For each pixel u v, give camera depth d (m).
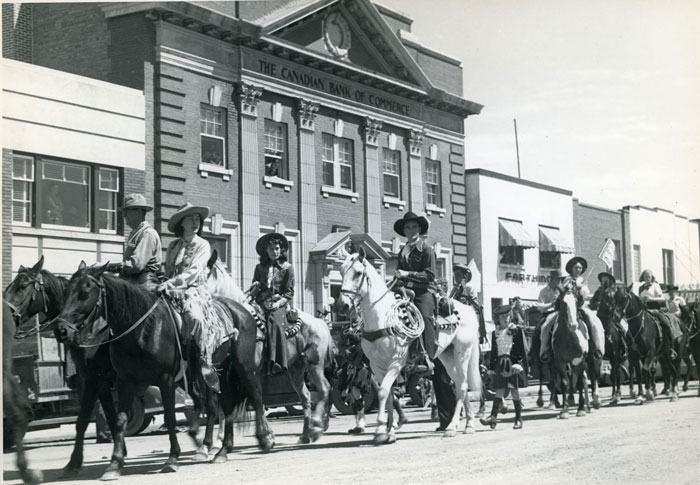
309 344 13.77
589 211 44.50
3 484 10.14
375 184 33.31
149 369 10.57
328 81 31.20
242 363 11.96
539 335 18.38
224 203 26.75
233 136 27.31
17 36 26.61
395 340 13.12
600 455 11.31
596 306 20.52
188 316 11.08
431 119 36.50
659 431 13.98
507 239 38.47
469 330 14.67
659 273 48.72
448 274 36.56
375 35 33.16
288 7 29.31
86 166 23.03
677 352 23.03
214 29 26.33
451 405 15.02
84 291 10.10
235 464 11.20
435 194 36.78
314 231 30.17
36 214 21.64
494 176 38.78
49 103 22.03
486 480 9.46
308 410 13.76
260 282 13.26
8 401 9.94
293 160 29.73
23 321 11.16
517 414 15.07
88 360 10.70
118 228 23.69
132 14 25.02
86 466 11.66
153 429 16.86
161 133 24.73
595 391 19.05
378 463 10.93
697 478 9.49
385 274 32.88
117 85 23.77
